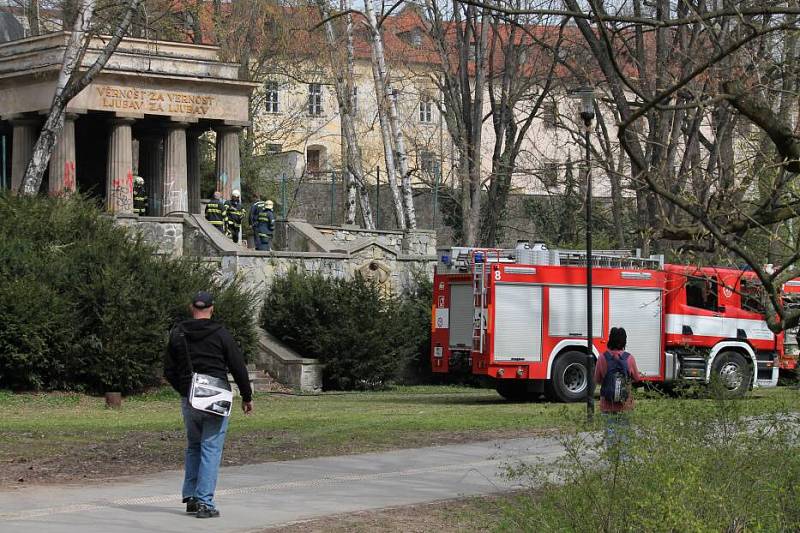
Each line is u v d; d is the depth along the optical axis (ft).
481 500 44.16
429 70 210.18
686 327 102.89
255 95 199.21
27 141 144.56
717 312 103.91
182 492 42.37
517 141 157.58
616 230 144.66
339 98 155.43
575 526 32.22
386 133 149.79
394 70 207.72
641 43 89.51
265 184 192.44
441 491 46.65
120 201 143.64
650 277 102.58
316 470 52.39
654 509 30.55
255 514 40.93
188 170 162.40
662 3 86.17
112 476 49.55
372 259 135.33
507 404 96.22
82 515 39.88
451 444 61.57
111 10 126.31
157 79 146.10
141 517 39.73
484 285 98.58
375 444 61.46
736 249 34.47
